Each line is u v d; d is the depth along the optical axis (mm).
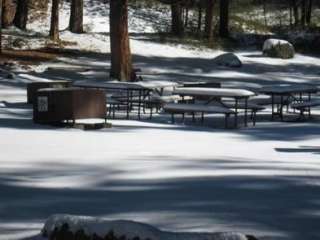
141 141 23500
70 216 9602
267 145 23281
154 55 67625
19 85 45000
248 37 80000
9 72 48875
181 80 53406
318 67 69125
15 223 11633
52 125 27859
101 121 29625
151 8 94500
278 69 66312
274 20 103062
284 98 40438
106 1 92938
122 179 15945
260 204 13320
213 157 19875
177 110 30234
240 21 93375
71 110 27406
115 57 45125
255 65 67000
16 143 22297
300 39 79500
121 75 44938
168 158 19453
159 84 35625
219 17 84938
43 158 19062
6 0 74938
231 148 22234
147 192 14445
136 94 38938
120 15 44750
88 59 62188
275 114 34625
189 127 29109
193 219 11945
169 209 12758
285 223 11766
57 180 15750
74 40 70062
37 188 14805
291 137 25891
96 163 18297
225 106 31750
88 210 12656
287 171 17453
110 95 39812
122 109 36125
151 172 16953
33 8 86312
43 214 12344
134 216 12148
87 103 27750
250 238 8891
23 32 73250
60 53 63344
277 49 71312
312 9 108750
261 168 17922
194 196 14039
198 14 89312
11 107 34844
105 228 8977
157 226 11375
